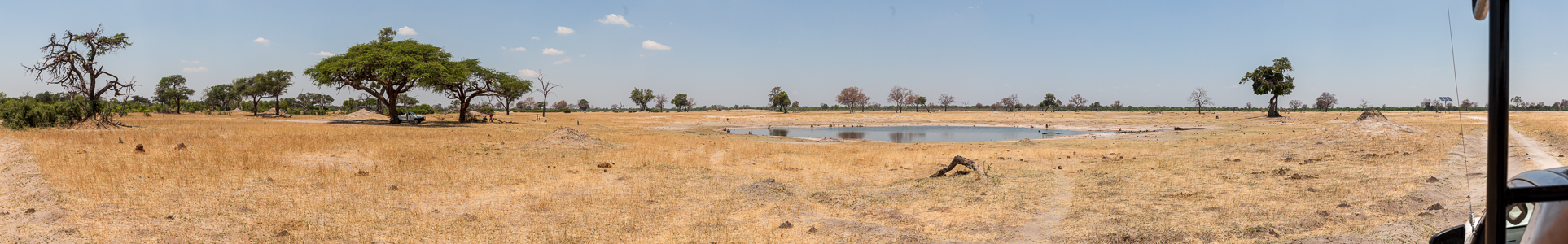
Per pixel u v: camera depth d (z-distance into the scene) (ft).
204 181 40.04
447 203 35.78
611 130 151.02
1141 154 69.92
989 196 37.63
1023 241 25.96
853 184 45.21
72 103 101.45
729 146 90.12
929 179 46.75
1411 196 31.63
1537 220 7.41
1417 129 69.15
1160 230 26.07
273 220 29.04
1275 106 246.68
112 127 105.60
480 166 55.42
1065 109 574.56
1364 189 35.42
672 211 33.68
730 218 32.12
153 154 55.98
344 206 33.42
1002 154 74.02
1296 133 102.58
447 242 26.27
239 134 89.40
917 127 231.71
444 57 172.35
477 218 31.01
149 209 30.63
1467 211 27.32
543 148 72.84
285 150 64.28
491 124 170.50
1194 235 25.08
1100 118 269.44
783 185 43.98
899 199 37.47
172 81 304.09
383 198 36.40
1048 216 31.09
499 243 26.07
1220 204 32.09
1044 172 49.39
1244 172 46.39
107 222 27.73
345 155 62.64
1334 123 175.32
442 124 163.43
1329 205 30.68
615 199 37.06
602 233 28.04
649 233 28.12
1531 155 55.21
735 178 48.01
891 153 76.69
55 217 28.30
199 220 28.99
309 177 44.16
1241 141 82.12
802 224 30.25
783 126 233.14
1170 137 111.65
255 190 37.73
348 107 447.83
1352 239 23.44
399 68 153.38
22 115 94.38
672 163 59.11
